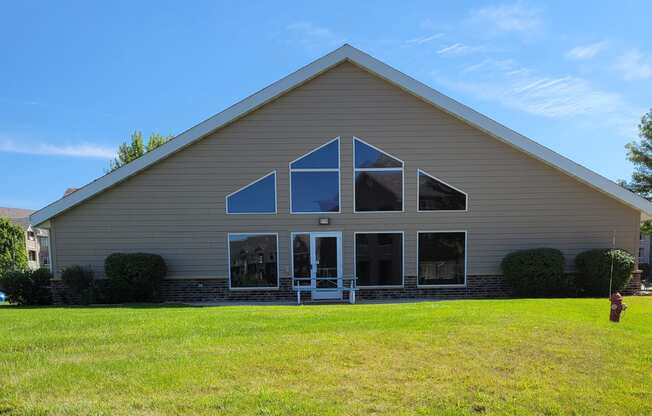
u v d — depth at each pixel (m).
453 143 12.50
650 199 24.38
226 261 12.40
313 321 6.80
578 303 8.98
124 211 12.20
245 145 12.36
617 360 4.68
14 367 4.41
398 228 12.57
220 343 5.34
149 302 12.02
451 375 4.21
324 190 12.52
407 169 12.54
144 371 4.29
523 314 7.29
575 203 12.55
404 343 5.30
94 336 5.72
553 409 3.50
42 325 6.52
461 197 12.58
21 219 45.25
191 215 12.32
